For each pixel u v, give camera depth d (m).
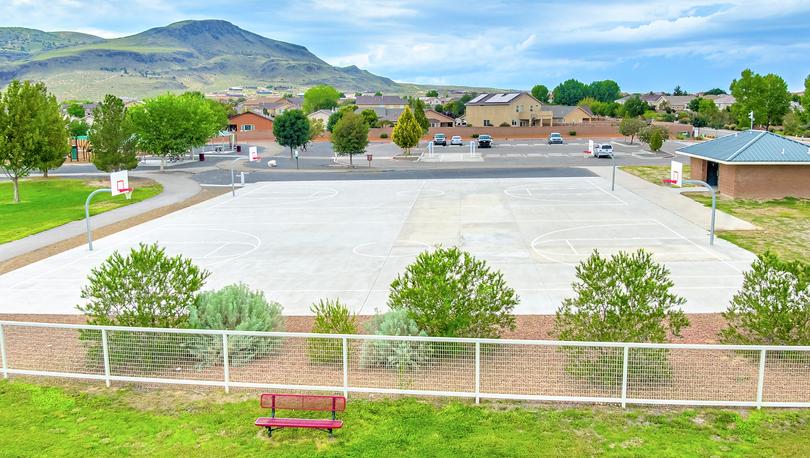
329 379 12.64
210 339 13.03
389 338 11.47
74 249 27.77
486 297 13.61
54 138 45.19
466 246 26.78
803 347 10.78
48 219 35.72
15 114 42.66
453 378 12.42
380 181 51.44
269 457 9.91
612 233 28.91
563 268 22.75
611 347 11.84
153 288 14.38
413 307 13.41
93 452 10.14
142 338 12.93
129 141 53.47
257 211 37.66
